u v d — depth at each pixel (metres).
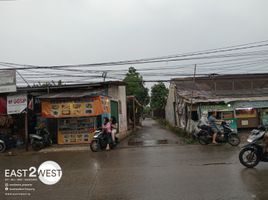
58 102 22.44
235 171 10.95
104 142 19.19
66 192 9.16
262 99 28.55
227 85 33.50
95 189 9.30
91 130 23.16
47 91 23.88
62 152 19.38
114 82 25.05
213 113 25.89
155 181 9.93
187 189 8.81
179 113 34.03
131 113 39.94
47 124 24.12
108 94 25.89
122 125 31.47
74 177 11.16
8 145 22.75
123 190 9.03
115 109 28.42
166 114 56.09
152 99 68.44
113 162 14.16
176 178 10.21
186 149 17.62
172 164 12.83
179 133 28.70
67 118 23.44
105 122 19.61
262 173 10.53
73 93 23.25
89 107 22.16
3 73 22.59
